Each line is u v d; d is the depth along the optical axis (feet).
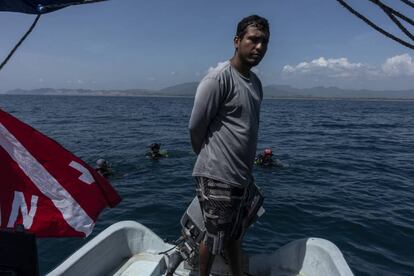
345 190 35.47
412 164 51.65
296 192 34.42
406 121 153.58
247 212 9.53
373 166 49.70
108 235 10.87
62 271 9.04
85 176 8.77
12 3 6.98
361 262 19.83
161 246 11.78
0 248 6.12
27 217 8.23
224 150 8.39
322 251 10.10
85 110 213.05
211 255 9.29
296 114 203.00
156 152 54.75
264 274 11.10
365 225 25.23
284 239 22.85
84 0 7.33
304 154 60.44
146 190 35.22
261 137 86.99
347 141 80.48
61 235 8.41
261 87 9.26
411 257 20.51
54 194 8.50
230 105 8.19
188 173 43.55
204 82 8.10
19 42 7.61
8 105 263.90
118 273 10.64
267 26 8.13
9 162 8.36
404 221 26.13
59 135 86.99
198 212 9.85
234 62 8.36
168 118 154.30
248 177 8.82
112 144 71.56
